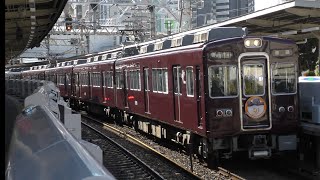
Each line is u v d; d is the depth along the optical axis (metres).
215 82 10.36
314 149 10.57
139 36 30.34
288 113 10.69
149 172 10.52
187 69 11.49
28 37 28.98
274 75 10.64
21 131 3.51
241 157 12.20
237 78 10.45
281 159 11.74
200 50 10.51
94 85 25.27
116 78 20.70
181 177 9.95
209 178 9.89
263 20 17.77
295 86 10.76
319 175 9.54
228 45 10.40
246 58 10.50
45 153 2.65
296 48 10.73
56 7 19.47
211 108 10.32
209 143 10.72
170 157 12.70
